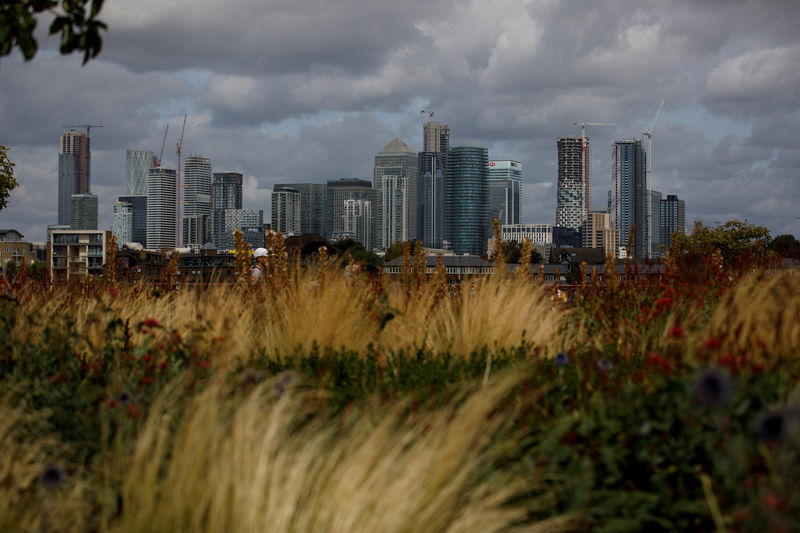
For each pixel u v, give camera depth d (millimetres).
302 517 3141
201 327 6035
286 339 7039
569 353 6258
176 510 3141
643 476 3830
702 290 8266
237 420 3650
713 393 3375
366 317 7473
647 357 5309
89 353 6660
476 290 7922
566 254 145750
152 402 4633
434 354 6641
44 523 3273
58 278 11867
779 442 2959
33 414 4566
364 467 3342
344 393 5047
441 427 3852
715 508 3201
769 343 4953
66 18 4773
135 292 10828
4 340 6156
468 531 3203
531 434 4039
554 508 3586
